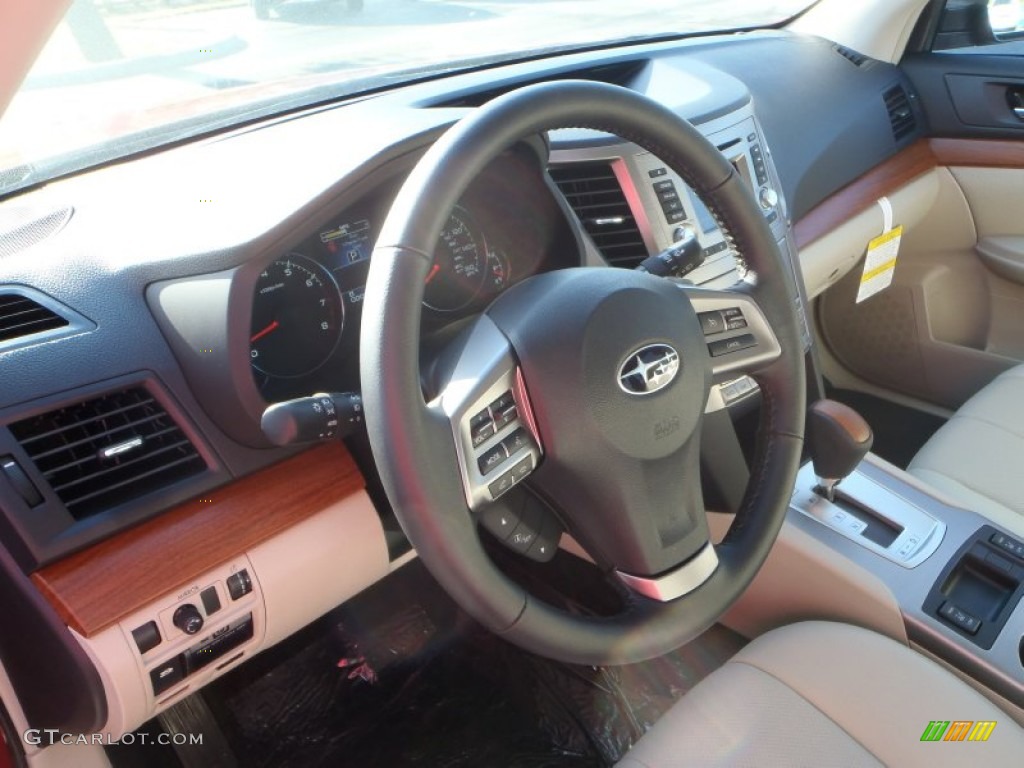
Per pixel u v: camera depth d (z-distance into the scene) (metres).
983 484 1.65
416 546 0.88
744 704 1.16
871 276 2.32
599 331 0.92
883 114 2.30
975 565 1.42
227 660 1.22
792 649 1.24
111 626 1.07
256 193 1.19
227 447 1.19
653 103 1.01
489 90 1.76
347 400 0.98
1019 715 1.28
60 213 1.31
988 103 2.25
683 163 1.05
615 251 1.56
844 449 1.43
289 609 1.25
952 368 2.39
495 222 1.30
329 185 1.12
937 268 2.41
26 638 1.11
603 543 1.00
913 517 1.49
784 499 1.11
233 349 1.12
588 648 0.96
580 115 0.96
